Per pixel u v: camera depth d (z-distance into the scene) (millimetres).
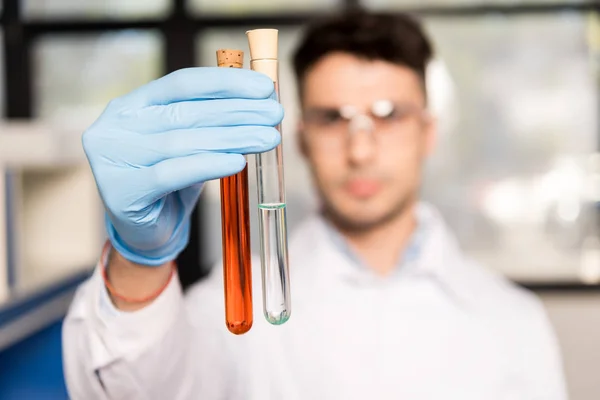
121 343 798
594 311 2805
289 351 1234
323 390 1206
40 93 2873
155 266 779
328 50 1229
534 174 2816
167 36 2814
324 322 1275
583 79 2775
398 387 1221
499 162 2816
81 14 2846
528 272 2838
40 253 1926
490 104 2797
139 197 694
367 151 1205
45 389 1763
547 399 1288
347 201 1259
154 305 797
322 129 1243
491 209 2830
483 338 1290
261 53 699
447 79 2797
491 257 2842
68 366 854
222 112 694
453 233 2846
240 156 670
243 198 677
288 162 2693
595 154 2791
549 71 2777
